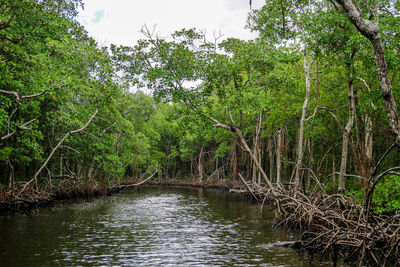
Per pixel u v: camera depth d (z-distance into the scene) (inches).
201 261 466.3
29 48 687.1
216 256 492.7
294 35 871.1
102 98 929.5
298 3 868.0
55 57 872.3
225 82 865.5
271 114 1209.4
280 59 865.5
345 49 737.0
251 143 1984.5
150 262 460.1
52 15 650.8
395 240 407.5
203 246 558.9
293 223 712.4
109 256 488.4
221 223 805.2
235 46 853.8
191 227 746.8
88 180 1441.9
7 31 624.1
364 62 694.5
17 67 785.6
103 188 1435.8
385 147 922.7
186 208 1113.4
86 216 879.7
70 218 837.2
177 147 2812.5
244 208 1121.4
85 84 924.0
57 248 529.3
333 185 1006.4
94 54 851.4
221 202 1328.7
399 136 267.6
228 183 2027.6
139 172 2625.5
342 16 688.4
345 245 498.0
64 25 740.0
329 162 1412.4
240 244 574.2
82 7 591.2
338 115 1047.6
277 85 889.5
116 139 1651.1
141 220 839.1
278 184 1135.0
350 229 486.3
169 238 623.2
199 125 863.1
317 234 512.7
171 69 813.9
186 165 2979.8
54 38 773.9
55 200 1202.0
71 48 776.3
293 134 1617.9
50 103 1048.8
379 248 443.2
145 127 1856.5
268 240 607.5
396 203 515.2
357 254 470.9
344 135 774.5
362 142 912.3
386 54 606.9
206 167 2696.9
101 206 1119.0
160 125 2635.3
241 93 824.9
